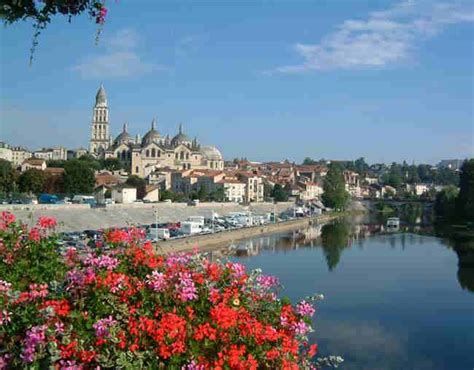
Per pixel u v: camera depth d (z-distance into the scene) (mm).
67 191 170000
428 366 38969
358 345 43906
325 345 43750
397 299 61625
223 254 16203
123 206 143625
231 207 199250
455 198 178250
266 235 144750
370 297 62500
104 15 10820
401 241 127438
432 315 54094
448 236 138250
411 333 47656
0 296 10219
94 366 9828
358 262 92000
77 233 92375
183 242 100625
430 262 92000
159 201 185750
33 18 10578
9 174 160750
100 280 10820
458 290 67125
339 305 58094
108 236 12734
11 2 10266
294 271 81688
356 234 148375
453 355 41688
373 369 38281
